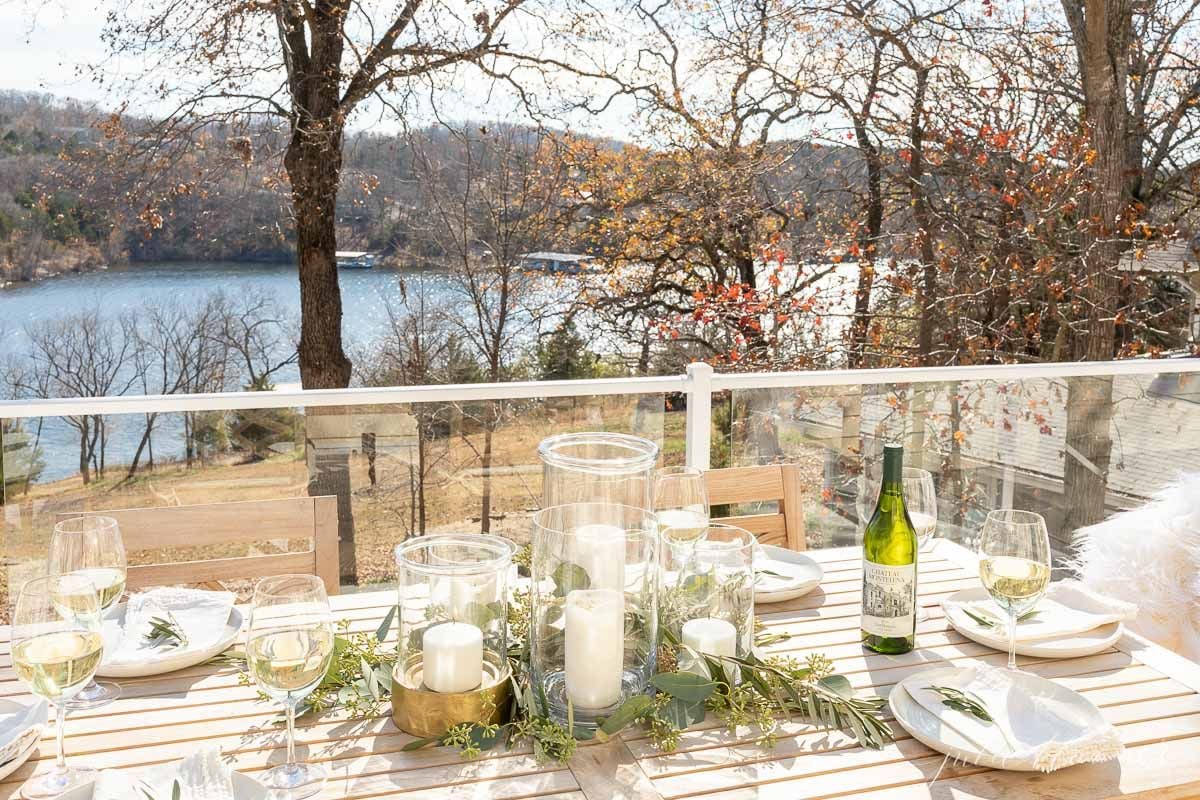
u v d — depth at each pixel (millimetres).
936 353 7422
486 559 1303
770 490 2271
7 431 2604
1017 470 3418
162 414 2723
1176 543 2250
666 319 8195
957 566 1967
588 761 1194
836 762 1197
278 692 1118
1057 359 7473
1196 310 7652
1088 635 1562
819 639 1565
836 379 3166
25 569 2631
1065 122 7547
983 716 1262
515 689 1276
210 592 1697
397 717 1263
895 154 7668
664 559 1388
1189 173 7758
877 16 7648
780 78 7855
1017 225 7402
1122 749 1179
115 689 1395
